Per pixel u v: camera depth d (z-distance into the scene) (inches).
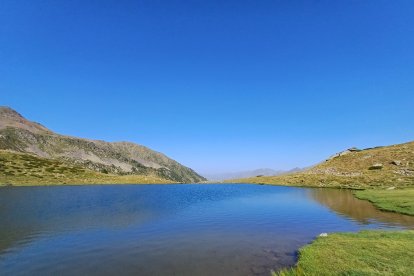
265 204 2236.7
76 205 2236.7
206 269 815.1
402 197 2048.5
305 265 742.5
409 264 706.2
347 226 1334.9
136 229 1354.6
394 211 1663.4
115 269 828.6
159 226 1419.8
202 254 956.6
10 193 3112.7
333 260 765.3
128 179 5689.0
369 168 4365.2
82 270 824.9
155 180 5836.6
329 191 3245.6
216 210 1953.7
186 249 1016.9
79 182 4913.9
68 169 5885.8
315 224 1408.7
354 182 3745.1
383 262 727.1
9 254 978.1
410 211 1583.4
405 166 4047.7
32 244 1098.1
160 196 3051.2
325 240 986.7
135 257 935.0
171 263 872.3
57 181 4741.6
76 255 962.7
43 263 887.7
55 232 1295.5
